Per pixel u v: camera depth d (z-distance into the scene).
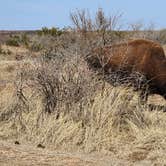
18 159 9.74
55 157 10.16
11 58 30.55
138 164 10.69
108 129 12.40
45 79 13.48
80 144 11.98
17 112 13.38
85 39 16.64
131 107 13.44
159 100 16.66
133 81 14.62
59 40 17.45
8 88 15.44
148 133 12.12
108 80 14.30
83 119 12.70
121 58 15.14
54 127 12.32
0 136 12.45
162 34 27.89
